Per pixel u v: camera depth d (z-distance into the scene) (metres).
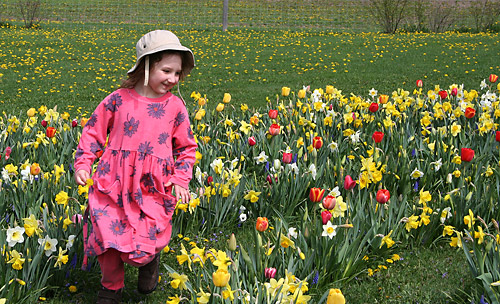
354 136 5.64
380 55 17.88
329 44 20.91
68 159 5.54
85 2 35.09
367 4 34.41
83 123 5.94
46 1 35.06
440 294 3.43
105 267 3.09
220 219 4.41
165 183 3.23
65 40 21.28
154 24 28.56
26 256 3.29
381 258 3.86
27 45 19.80
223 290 2.83
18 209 4.10
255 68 15.60
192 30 26.08
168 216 3.20
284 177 4.66
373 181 4.21
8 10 31.77
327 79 13.73
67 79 13.79
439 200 4.45
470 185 4.74
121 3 35.06
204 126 6.04
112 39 22.25
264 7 34.22
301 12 32.72
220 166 4.44
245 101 10.99
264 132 6.02
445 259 3.89
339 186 4.55
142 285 3.34
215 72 14.91
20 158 5.42
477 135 5.96
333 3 35.22
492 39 21.61
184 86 12.79
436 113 6.19
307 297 2.86
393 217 4.02
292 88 12.59
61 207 3.93
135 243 3.03
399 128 6.27
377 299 3.43
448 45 19.98
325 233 3.47
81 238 3.66
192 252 3.15
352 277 3.62
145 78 3.05
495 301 2.96
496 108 6.56
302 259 3.47
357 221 3.83
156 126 3.17
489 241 3.34
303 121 6.00
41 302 3.33
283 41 21.84
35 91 12.20
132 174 3.12
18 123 6.11
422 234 4.12
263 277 3.29
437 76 13.83
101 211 3.08
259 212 4.57
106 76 14.36
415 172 4.72
